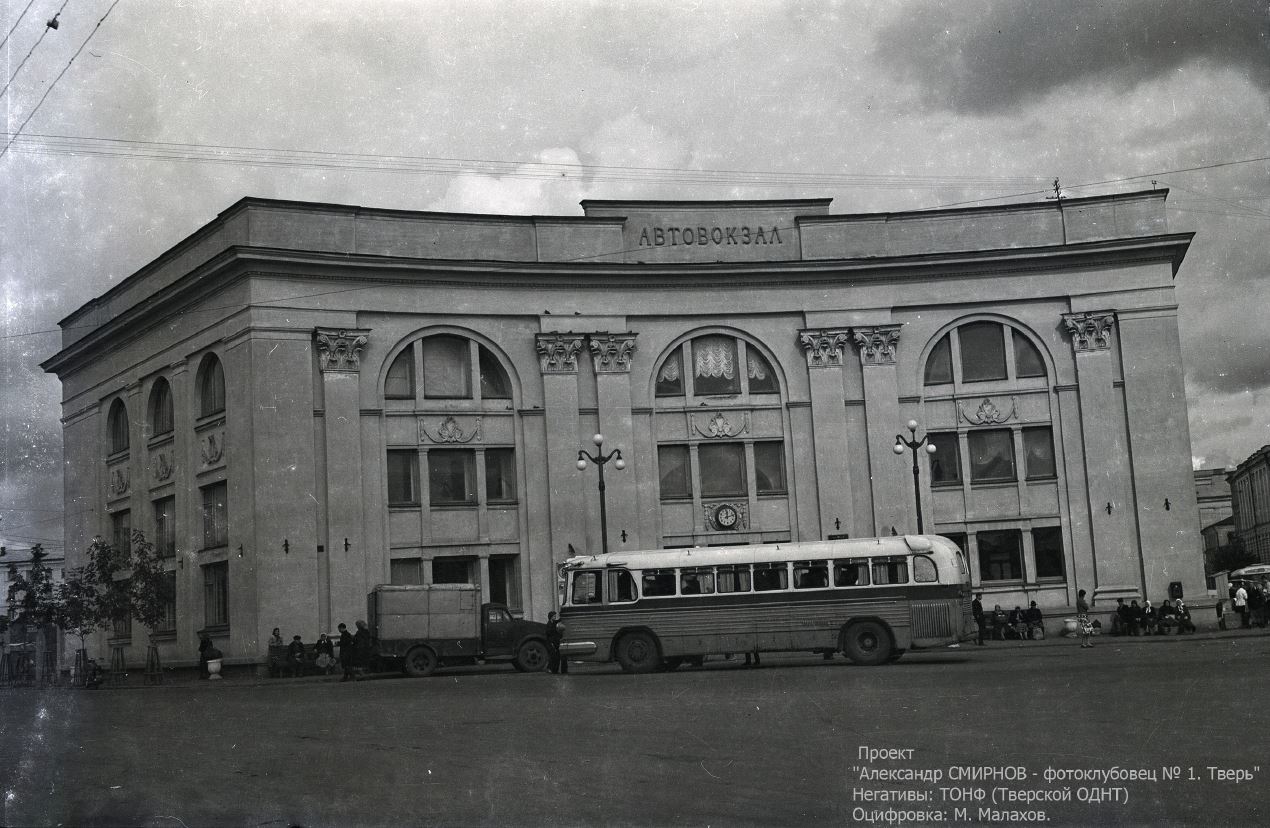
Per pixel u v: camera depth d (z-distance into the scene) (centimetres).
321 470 4362
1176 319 4828
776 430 4844
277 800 1166
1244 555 6438
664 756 1367
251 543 4256
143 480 4984
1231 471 6500
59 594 4838
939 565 3209
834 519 4769
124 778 1358
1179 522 4747
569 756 1396
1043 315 4891
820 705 1903
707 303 4831
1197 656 2848
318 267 4400
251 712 2283
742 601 3262
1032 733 1448
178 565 4691
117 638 5166
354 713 2141
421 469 4534
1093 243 4834
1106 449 4800
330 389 4391
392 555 4462
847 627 3209
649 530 4712
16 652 5303
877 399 4838
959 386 4869
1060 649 3619
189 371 4681
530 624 3838
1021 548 4803
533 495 4641
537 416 4681
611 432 4706
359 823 1042
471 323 4641
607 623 3300
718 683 2545
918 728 1537
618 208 4847
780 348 4862
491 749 1491
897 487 4806
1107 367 4838
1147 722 1512
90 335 5244
